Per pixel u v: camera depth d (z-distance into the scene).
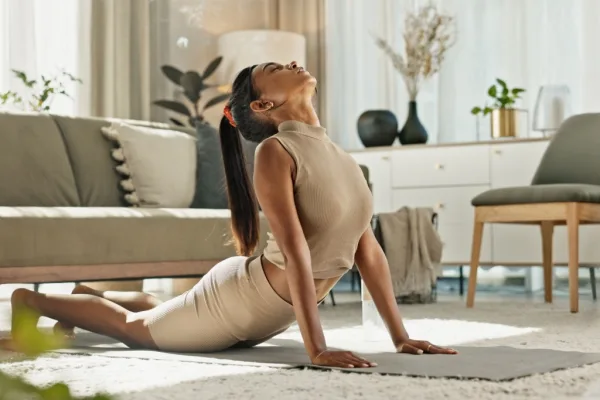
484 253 4.59
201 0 5.55
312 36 5.67
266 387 1.42
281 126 1.81
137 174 3.51
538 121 4.68
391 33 5.48
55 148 3.34
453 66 5.27
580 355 1.84
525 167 4.52
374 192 4.96
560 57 4.98
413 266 4.11
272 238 1.85
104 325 2.13
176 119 5.12
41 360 1.88
